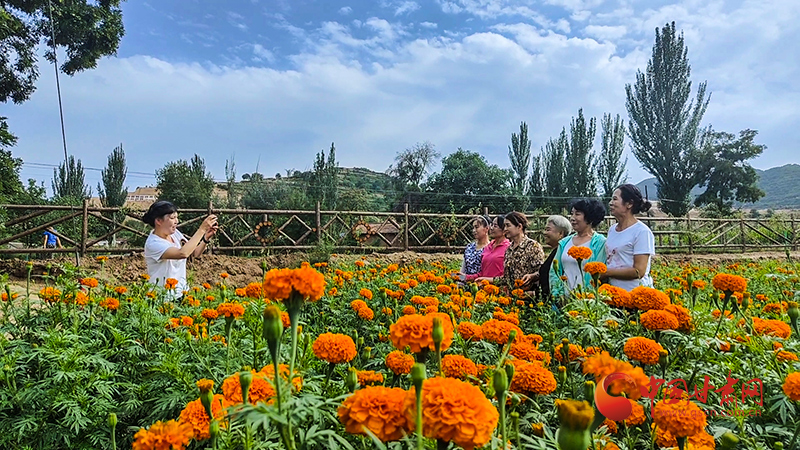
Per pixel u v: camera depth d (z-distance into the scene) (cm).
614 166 3525
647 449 127
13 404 180
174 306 290
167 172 1944
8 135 1072
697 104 3112
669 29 3081
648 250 298
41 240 1256
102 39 1337
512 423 101
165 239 365
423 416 82
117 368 202
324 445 105
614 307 215
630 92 3241
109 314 239
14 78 1283
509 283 384
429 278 390
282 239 1123
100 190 3200
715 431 134
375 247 1228
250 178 1917
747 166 3098
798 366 162
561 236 391
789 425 145
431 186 3453
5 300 256
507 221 388
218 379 167
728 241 1811
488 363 177
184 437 107
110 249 901
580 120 3519
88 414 174
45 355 191
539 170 3719
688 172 3120
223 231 1012
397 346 114
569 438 72
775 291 438
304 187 1819
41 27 1262
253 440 109
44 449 167
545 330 240
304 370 133
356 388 115
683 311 179
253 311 176
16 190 1112
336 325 288
